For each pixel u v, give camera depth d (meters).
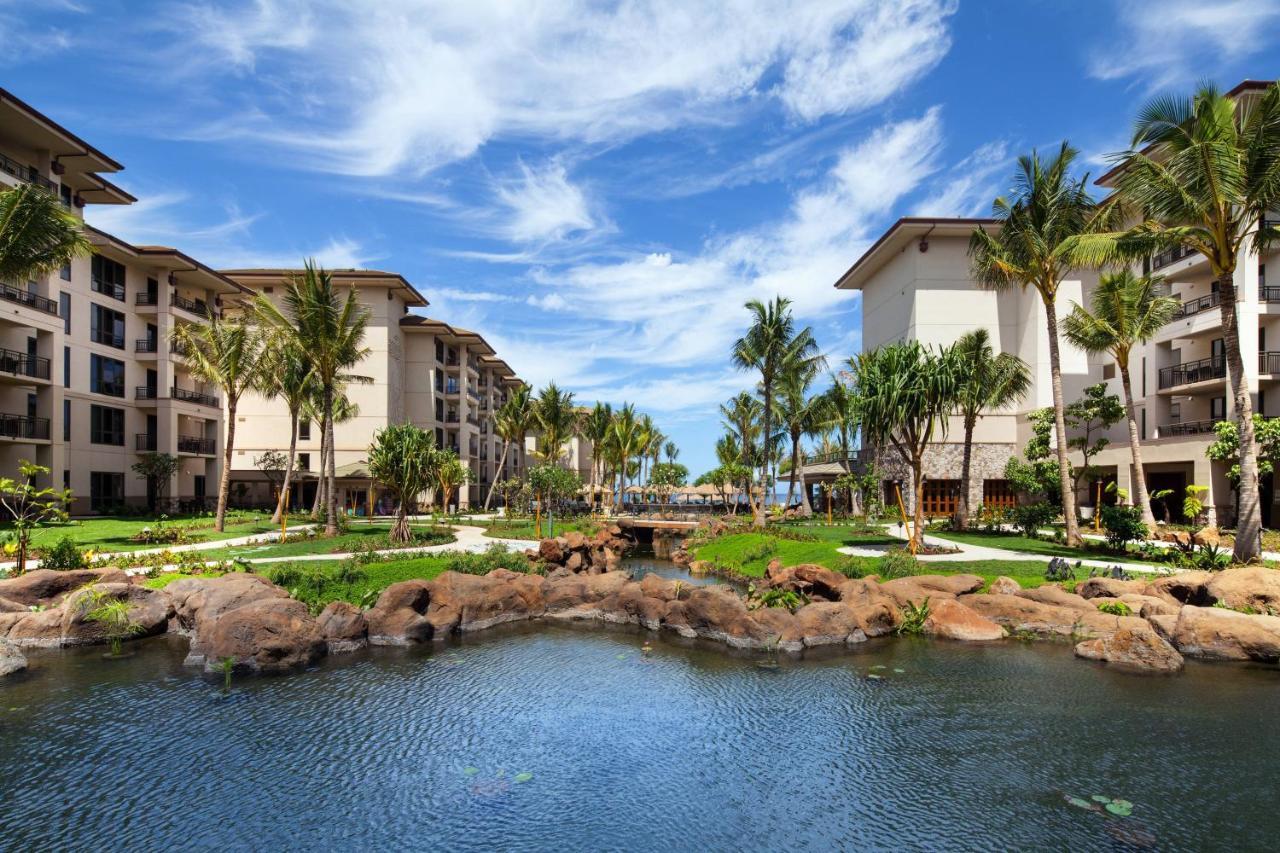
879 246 49.03
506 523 44.34
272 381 40.06
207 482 50.25
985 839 8.41
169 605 18.55
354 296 33.31
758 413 58.94
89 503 39.72
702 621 18.67
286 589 19.28
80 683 14.37
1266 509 32.62
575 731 12.05
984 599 19.14
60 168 36.62
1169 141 20.81
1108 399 34.53
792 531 35.34
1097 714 12.49
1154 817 8.84
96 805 9.35
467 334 68.06
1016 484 39.78
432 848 8.36
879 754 10.95
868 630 18.14
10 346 34.44
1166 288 39.19
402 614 18.14
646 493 76.81
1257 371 32.97
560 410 62.88
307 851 8.28
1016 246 27.86
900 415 24.41
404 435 30.44
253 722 12.38
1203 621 15.98
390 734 11.90
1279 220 31.64
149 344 44.94
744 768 10.54
